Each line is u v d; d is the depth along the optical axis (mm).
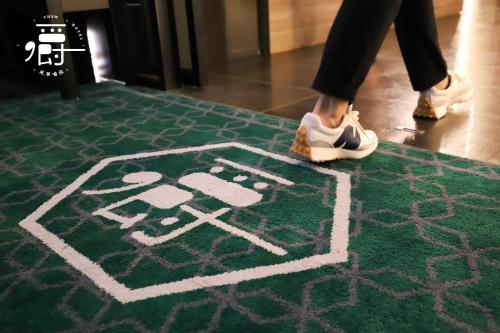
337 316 825
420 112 1793
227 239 1077
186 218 1179
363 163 1434
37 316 869
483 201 1168
